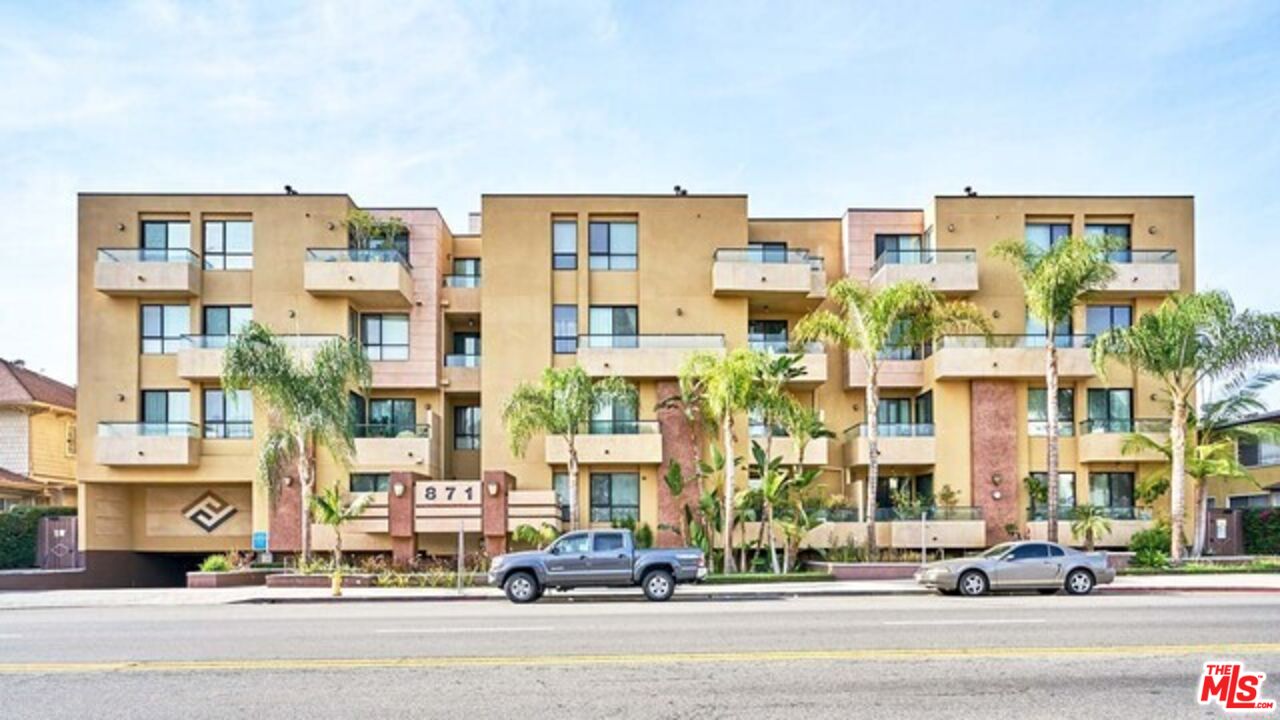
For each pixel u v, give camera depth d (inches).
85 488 1344.7
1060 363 1352.1
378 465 1336.1
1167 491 1348.4
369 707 368.2
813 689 394.6
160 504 1422.2
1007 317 1402.6
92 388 1360.7
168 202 1379.2
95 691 404.5
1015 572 879.1
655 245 1405.0
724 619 647.8
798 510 1208.8
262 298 1376.7
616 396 1274.6
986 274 1409.9
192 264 1358.3
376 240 1432.1
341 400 1159.6
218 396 1374.3
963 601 803.4
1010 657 467.8
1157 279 1380.4
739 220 1411.2
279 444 1149.7
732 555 1223.5
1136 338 1167.6
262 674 436.5
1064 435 1393.9
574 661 462.6
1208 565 1130.0
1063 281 1143.0
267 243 1385.3
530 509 1248.8
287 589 1027.3
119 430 1315.2
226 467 1350.9
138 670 451.2
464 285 1482.5
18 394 1562.5
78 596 957.8
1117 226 1438.2
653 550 869.8
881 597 880.3
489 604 823.1
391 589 1014.4
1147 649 491.2
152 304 1390.3
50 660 484.7
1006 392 1378.0
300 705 373.4
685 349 1344.7
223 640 554.9
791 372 1214.3
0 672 449.7
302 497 1229.1
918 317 1209.4
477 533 1314.0
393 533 1232.8
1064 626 589.9
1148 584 958.4
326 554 1289.4
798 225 1514.5
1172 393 1189.7
